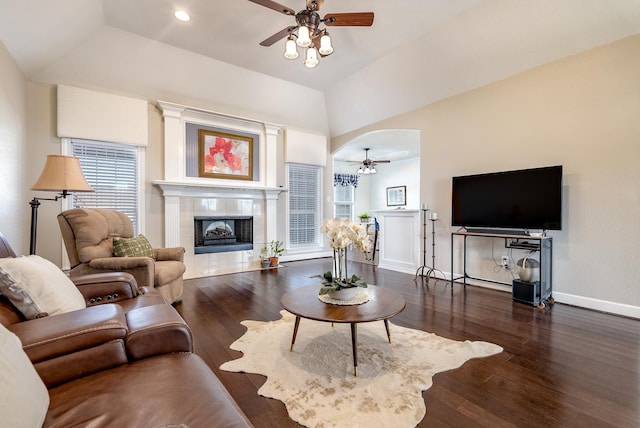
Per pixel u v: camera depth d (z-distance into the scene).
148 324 1.22
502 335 2.39
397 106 4.84
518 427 1.38
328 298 2.10
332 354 2.05
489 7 3.13
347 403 1.54
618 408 1.52
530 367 1.91
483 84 3.81
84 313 1.22
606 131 2.90
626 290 2.82
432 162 4.44
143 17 3.39
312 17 2.65
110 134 3.95
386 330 2.28
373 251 6.45
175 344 1.22
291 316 2.83
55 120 3.70
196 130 4.72
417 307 3.09
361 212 10.51
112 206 4.07
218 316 2.83
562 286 3.21
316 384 1.71
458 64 3.79
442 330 2.49
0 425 0.61
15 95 3.10
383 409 1.50
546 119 3.29
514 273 3.62
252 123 5.29
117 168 4.11
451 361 1.97
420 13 3.30
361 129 5.72
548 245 3.23
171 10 3.27
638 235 2.75
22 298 1.32
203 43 3.91
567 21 2.91
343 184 10.06
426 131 4.52
